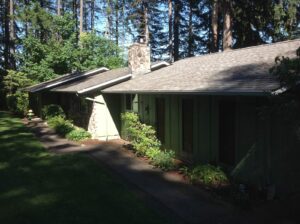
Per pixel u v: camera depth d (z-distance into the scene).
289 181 8.24
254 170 9.17
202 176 9.83
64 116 24.23
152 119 15.05
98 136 17.95
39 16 35.81
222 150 10.54
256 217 7.44
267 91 7.30
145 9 40.69
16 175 10.59
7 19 42.06
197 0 31.08
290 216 7.41
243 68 10.88
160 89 12.00
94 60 34.41
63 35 35.25
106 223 7.07
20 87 33.59
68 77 27.03
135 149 14.37
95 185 9.62
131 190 9.31
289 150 8.22
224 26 23.20
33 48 33.59
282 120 7.92
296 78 6.77
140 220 7.22
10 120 26.17
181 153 12.86
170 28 38.28
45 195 8.77
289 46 11.10
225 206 8.11
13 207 7.97
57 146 15.77
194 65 14.95
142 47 18.56
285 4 20.30
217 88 9.23
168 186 9.68
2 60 43.19
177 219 7.38
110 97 18.17
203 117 11.37
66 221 7.17
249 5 22.48
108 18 48.28
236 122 9.77
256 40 23.95
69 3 48.47
